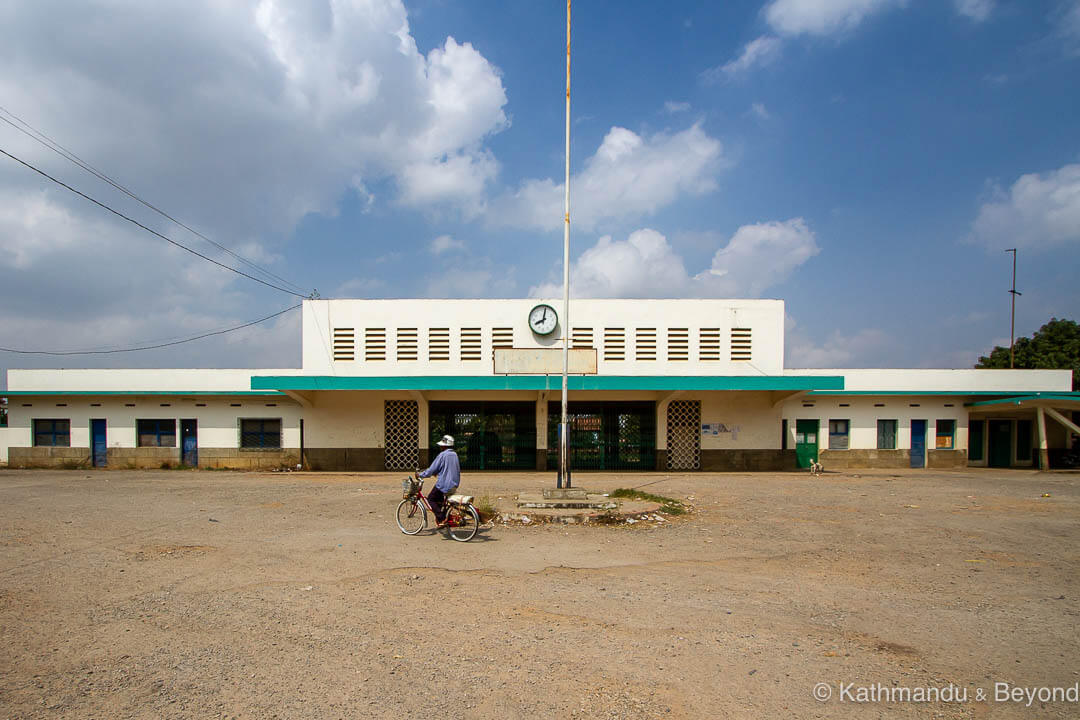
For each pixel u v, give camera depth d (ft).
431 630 18.39
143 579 23.53
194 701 13.62
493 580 24.07
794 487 56.08
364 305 74.38
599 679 15.08
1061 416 76.69
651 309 74.33
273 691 14.19
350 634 17.98
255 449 76.74
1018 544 31.35
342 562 26.61
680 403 75.66
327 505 43.04
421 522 34.76
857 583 24.07
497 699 13.94
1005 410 84.79
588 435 75.00
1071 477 68.08
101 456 78.33
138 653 16.38
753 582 24.14
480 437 74.69
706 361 74.13
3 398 83.97
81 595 21.40
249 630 18.21
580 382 66.85
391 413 75.36
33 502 43.73
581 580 24.26
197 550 28.50
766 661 16.30
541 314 73.15
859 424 81.82
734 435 75.36
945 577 25.02
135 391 77.87
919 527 35.94
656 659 16.37
